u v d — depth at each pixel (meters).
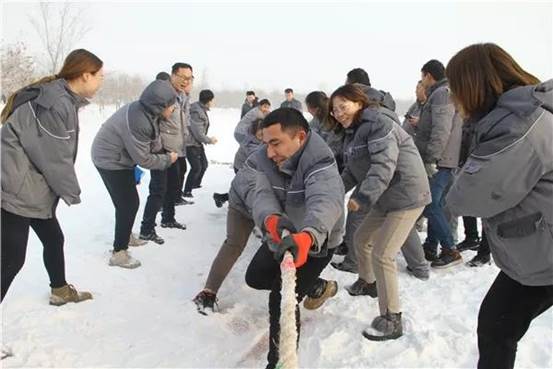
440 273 4.87
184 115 6.30
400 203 3.54
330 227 2.60
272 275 3.17
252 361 3.30
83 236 5.66
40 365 3.04
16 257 3.17
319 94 4.97
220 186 9.43
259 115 6.39
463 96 2.27
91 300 3.98
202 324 3.73
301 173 2.85
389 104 4.46
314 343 3.43
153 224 5.56
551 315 3.78
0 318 3.54
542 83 2.11
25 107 3.12
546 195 2.09
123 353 3.28
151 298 4.14
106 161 4.56
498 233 2.25
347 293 4.23
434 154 4.84
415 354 3.24
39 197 3.22
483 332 2.38
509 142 2.07
